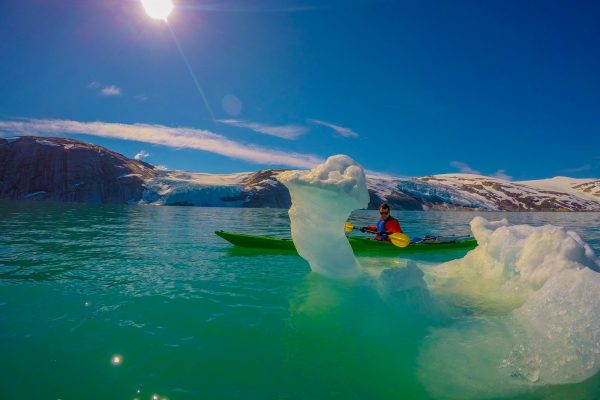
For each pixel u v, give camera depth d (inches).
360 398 95.5
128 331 127.9
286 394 95.1
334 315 149.3
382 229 356.2
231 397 92.4
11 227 472.7
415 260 296.5
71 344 116.6
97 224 561.6
